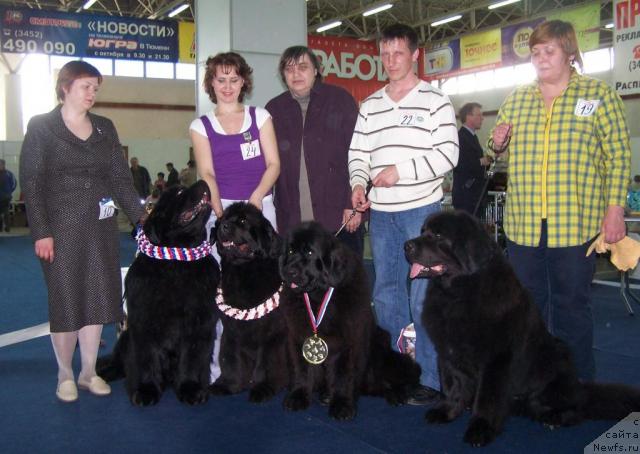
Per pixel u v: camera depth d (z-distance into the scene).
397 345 4.33
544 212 3.74
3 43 18.59
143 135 24.41
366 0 23.14
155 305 3.71
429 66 23.06
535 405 3.50
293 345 3.73
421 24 24.12
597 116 3.59
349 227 4.37
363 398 4.03
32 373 4.68
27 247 14.46
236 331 3.92
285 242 3.49
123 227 19.91
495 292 3.19
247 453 3.14
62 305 3.83
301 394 3.80
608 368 4.72
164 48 20.47
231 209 3.73
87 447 3.23
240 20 7.24
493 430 3.24
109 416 3.69
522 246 3.87
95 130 4.02
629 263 3.78
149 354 3.88
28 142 3.79
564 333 3.81
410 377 3.94
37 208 3.75
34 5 22.55
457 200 7.97
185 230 3.71
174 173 20.09
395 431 3.43
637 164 17.77
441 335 3.35
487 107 25.53
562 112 3.65
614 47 12.89
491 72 25.27
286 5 7.49
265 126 4.34
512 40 20.11
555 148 3.66
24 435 3.40
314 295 3.50
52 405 3.91
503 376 3.23
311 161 4.45
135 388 3.91
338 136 4.45
